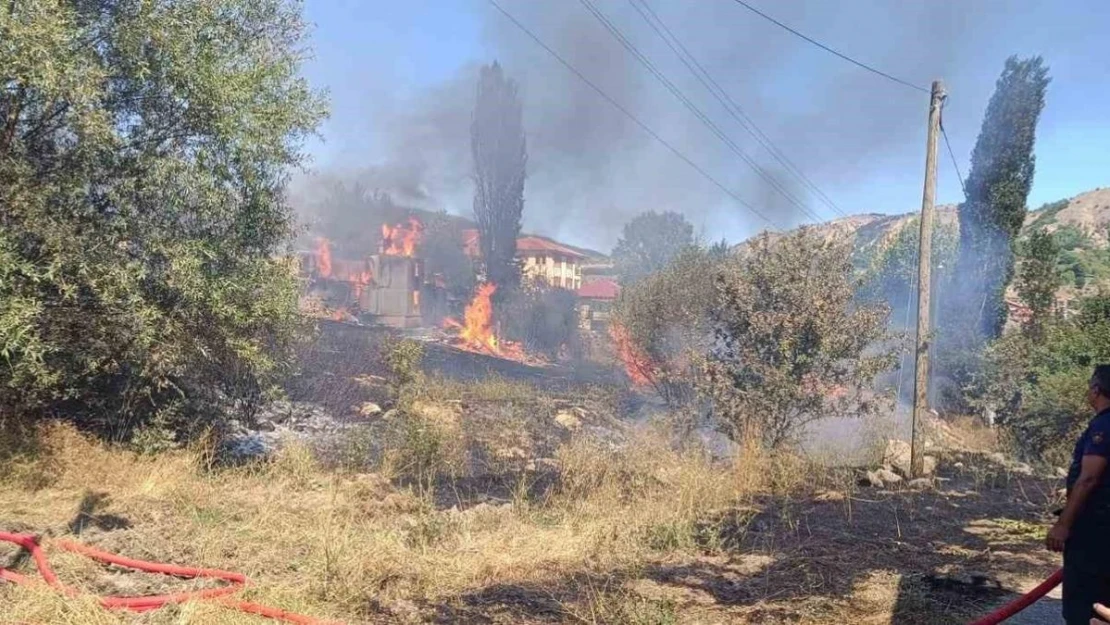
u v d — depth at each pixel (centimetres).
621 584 589
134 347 847
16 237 767
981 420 1788
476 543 672
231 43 922
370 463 1008
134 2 846
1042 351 1612
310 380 1335
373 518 734
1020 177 2180
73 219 814
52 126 822
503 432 1245
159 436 870
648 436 1121
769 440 1120
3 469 750
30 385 820
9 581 503
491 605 538
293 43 986
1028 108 2169
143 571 553
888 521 831
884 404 1290
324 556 582
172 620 470
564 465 1016
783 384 1103
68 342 830
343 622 486
